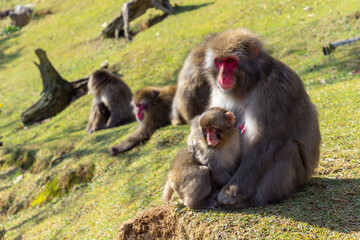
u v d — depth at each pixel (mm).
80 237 8758
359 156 6797
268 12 21359
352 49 14508
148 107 12109
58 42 30938
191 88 11125
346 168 6516
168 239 6238
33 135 19812
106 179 11219
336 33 16312
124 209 8734
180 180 5891
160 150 11000
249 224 5277
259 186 5629
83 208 10344
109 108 15922
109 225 8367
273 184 5617
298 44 16688
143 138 12000
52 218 11047
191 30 22953
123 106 16047
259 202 5672
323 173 6555
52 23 35156
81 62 25688
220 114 5582
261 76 5668
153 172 9891
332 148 7383
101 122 16375
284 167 5598
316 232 4879
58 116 21234
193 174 5785
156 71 20125
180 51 20938
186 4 27766
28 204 13344
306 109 5883
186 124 11820
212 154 5719
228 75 5730
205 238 5438
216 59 5918
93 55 26016
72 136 16641
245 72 5680
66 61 26719
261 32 19172
